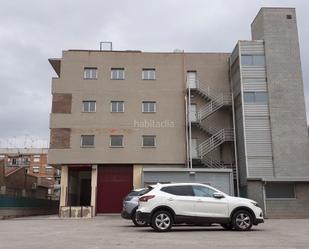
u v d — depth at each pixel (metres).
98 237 13.16
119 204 36.38
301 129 34.19
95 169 36.69
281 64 35.31
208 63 39.75
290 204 31.95
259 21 37.12
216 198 15.10
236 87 36.94
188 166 36.69
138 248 10.15
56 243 11.56
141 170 36.69
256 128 34.31
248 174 33.28
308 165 33.50
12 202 35.06
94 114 37.81
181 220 14.74
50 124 37.41
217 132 37.66
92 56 39.03
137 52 39.41
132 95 38.41
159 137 37.66
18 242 12.01
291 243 11.24
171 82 38.94
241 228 15.08
